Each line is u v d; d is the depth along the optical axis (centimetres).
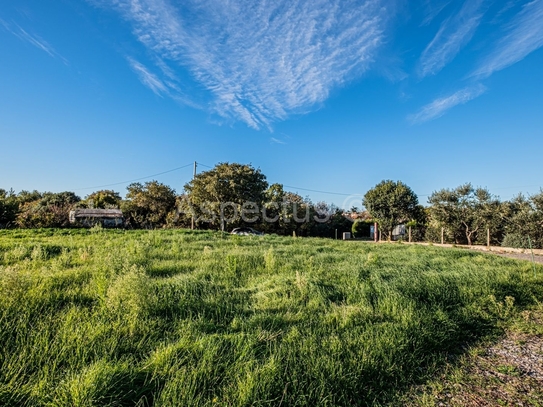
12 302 388
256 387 255
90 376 247
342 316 443
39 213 2623
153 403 237
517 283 693
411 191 3253
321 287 587
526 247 1925
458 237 2614
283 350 323
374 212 3309
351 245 1767
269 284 598
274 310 466
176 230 2141
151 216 4072
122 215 3606
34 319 362
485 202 2292
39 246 922
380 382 297
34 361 278
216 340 339
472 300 573
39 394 233
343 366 307
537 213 1906
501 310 537
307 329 388
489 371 343
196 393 254
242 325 391
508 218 2125
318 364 298
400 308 475
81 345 301
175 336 357
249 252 1042
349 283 638
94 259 812
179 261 844
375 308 491
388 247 1706
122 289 420
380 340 364
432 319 451
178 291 516
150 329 364
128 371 269
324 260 985
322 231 4222
